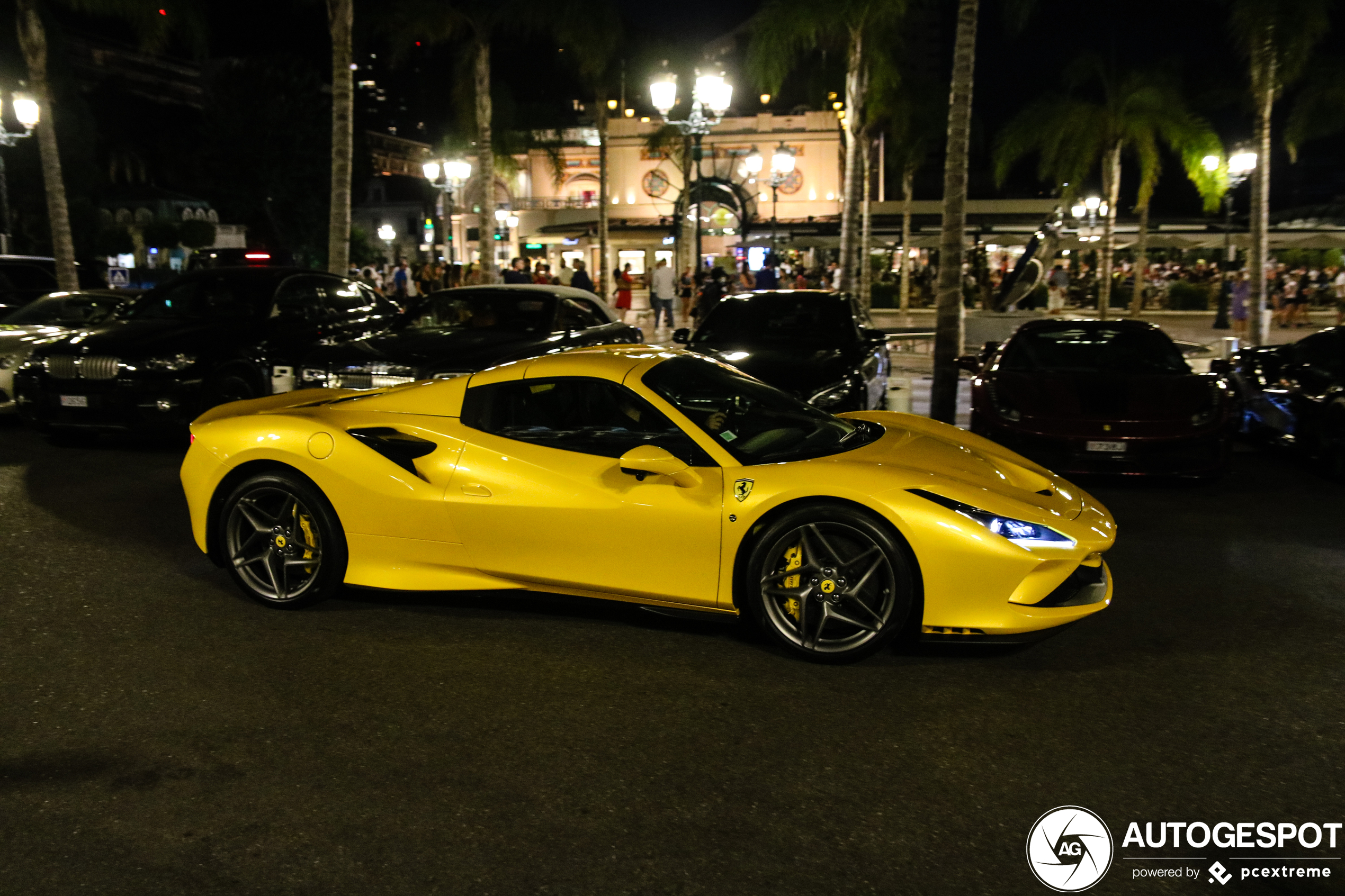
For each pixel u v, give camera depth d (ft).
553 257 174.19
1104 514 14.19
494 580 14.47
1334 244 101.81
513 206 145.48
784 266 102.99
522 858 8.76
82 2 56.13
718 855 8.84
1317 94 72.28
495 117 94.58
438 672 12.93
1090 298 107.45
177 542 19.13
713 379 15.42
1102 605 13.30
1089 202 106.52
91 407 28.37
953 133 32.14
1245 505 23.71
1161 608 15.94
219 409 16.96
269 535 15.16
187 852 8.80
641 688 12.48
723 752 10.81
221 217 158.40
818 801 9.80
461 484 14.30
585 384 14.48
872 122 83.10
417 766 10.41
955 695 12.38
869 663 13.35
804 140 172.86
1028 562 12.53
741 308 32.73
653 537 13.50
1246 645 14.26
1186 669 13.32
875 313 109.09
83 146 123.13
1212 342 69.26
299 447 14.80
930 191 195.11
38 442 30.63
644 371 14.62
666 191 178.50
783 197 174.60
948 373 32.65
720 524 13.23
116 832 9.11
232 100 154.20
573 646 13.88
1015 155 87.61
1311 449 27.40
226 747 10.80
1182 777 10.36
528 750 10.80
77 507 22.04
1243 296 75.61
